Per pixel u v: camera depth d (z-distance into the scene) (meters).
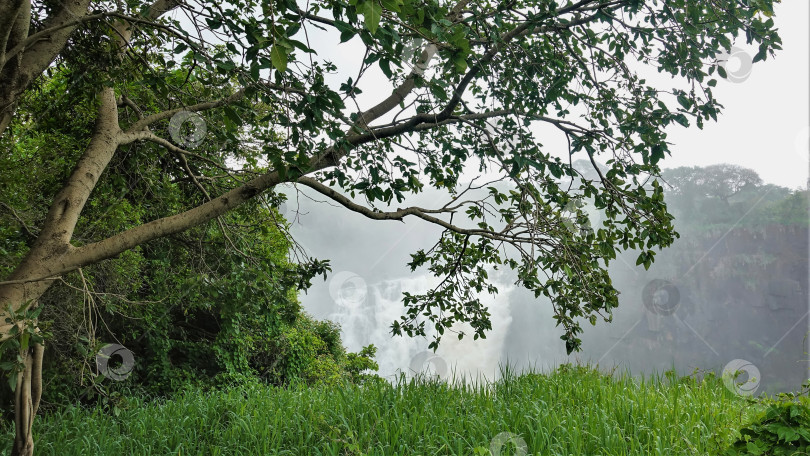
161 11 5.26
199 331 14.36
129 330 12.13
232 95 5.84
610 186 5.97
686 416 6.43
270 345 14.76
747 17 5.71
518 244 6.47
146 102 7.39
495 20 5.69
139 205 8.07
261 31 3.45
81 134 8.33
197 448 6.72
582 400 7.21
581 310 6.31
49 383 9.08
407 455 5.80
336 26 3.06
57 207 4.84
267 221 7.73
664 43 6.13
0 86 4.33
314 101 3.79
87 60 5.31
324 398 8.04
